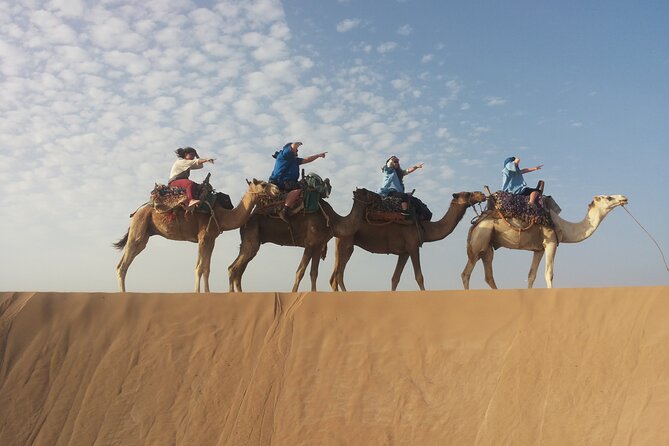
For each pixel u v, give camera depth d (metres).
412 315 11.47
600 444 9.11
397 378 10.76
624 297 10.47
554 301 10.90
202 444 10.55
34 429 10.95
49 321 12.34
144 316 12.33
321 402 10.73
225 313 12.25
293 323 11.88
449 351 10.88
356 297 11.96
